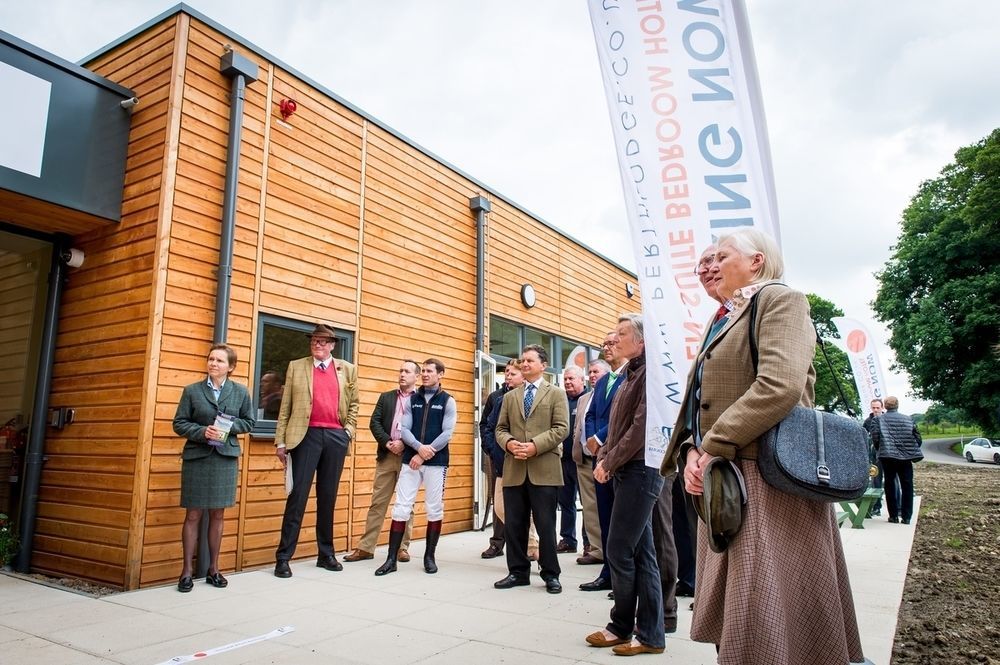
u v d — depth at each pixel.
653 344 2.86
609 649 2.90
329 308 5.84
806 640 1.53
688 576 4.09
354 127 6.36
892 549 5.64
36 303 5.20
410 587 4.27
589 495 5.23
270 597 3.97
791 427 1.61
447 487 7.05
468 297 7.78
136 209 4.70
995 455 32.00
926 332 27.34
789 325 1.65
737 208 2.92
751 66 3.07
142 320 4.46
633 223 3.03
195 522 4.20
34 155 4.28
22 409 5.11
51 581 4.44
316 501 5.37
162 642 3.04
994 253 27.70
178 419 4.12
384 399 5.30
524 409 4.36
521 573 4.31
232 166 4.96
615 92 3.19
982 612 3.56
